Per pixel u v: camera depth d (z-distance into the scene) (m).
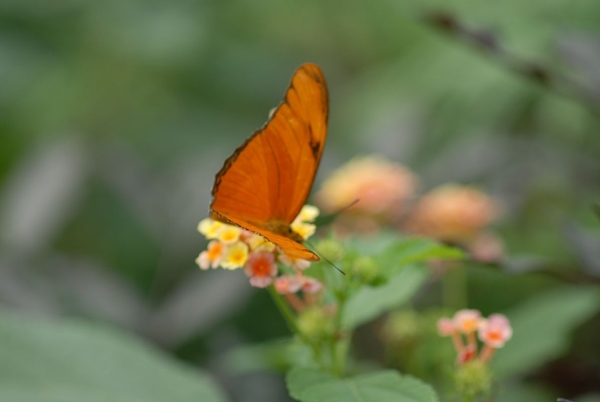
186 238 0.94
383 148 0.99
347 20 1.45
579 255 0.85
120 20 1.28
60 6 1.31
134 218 1.01
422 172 0.98
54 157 0.96
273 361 0.87
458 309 0.93
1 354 0.84
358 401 0.79
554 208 0.97
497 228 0.99
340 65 1.53
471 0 1.01
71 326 0.85
